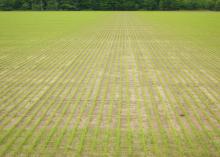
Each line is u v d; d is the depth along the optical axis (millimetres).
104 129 5961
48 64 11875
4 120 6453
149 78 9688
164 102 7469
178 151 5117
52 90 8477
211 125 6145
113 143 5395
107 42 18172
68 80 9477
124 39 19641
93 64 11812
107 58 13039
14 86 8906
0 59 12977
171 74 10227
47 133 5812
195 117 6551
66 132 5844
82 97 7859
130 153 5055
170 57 13352
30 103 7465
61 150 5164
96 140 5508
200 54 14109
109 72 10484
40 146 5316
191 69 10977
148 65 11641
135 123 6238
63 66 11500
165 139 5543
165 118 6488
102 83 9125
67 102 7504
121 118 6496
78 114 6734
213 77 9828
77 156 4965
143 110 6945
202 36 21469
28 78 9781
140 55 13820
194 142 5434
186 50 15297
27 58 13164
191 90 8438
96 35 21969
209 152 5094
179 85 8922
